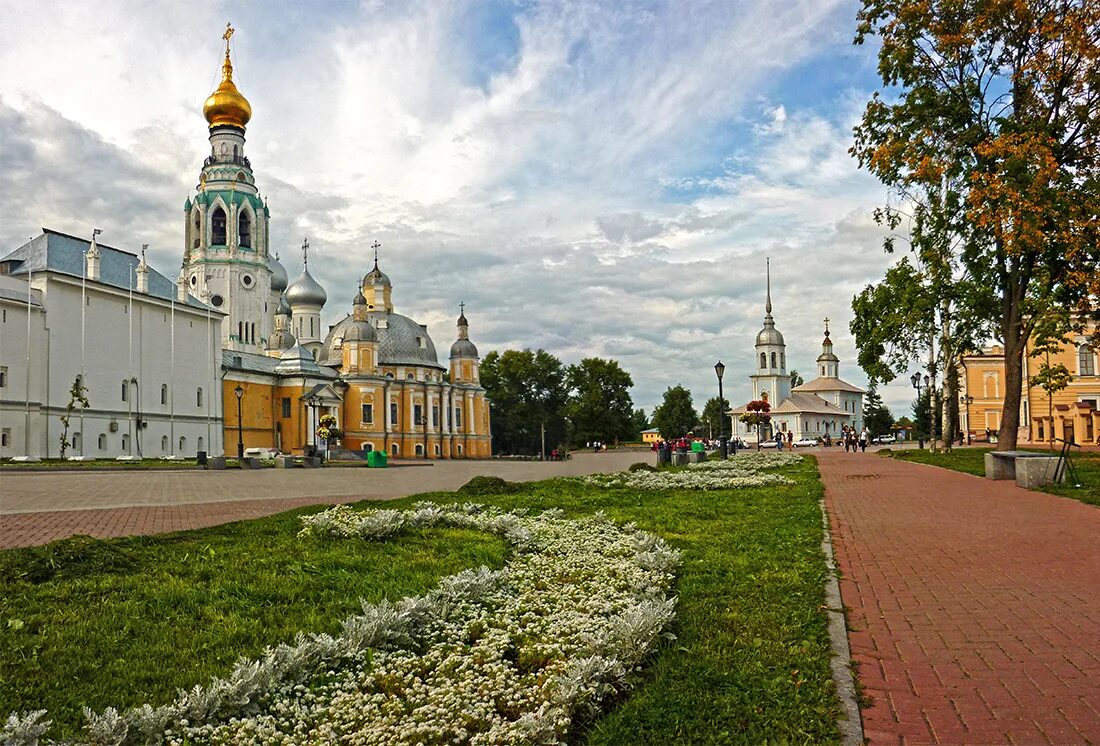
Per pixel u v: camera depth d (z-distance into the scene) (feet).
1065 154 88.28
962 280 101.04
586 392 387.75
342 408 294.25
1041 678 20.79
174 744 17.02
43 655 22.43
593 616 26.66
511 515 48.49
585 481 82.94
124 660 22.27
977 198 83.56
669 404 444.55
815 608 27.12
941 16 91.20
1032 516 50.98
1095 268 86.02
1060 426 211.00
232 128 330.54
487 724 18.60
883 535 44.14
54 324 203.41
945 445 148.25
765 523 48.47
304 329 353.72
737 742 17.30
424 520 46.98
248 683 19.39
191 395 246.68
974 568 34.42
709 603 27.86
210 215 321.52
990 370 246.88
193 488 89.51
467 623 25.81
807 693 19.53
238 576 31.73
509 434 386.93
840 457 152.15
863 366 135.54
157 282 247.91
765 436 357.00
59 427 203.31
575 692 18.72
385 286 330.34
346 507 52.03
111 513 58.23
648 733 17.84
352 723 18.34
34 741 16.48
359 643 22.77
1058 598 28.94
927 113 93.25
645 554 34.53
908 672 21.38
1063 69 85.97
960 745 17.01
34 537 44.62
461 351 340.59
